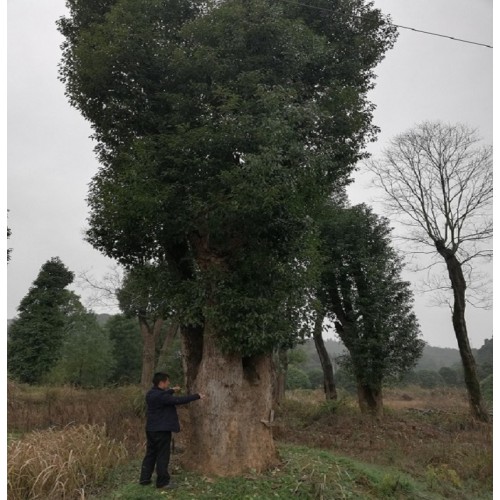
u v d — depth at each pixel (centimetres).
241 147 743
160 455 662
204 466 725
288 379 3772
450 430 1505
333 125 892
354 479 754
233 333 712
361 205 1834
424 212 1847
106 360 3556
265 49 823
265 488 663
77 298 3512
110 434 1005
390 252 1816
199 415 753
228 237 782
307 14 973
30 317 3306
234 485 668
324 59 905
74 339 3447
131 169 731
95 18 918
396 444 1176
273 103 731
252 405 764
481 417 1677
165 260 861
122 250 881
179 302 741
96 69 801
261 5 798
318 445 1170
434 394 2975
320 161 792
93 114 896
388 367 1680
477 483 872
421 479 876
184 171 755
